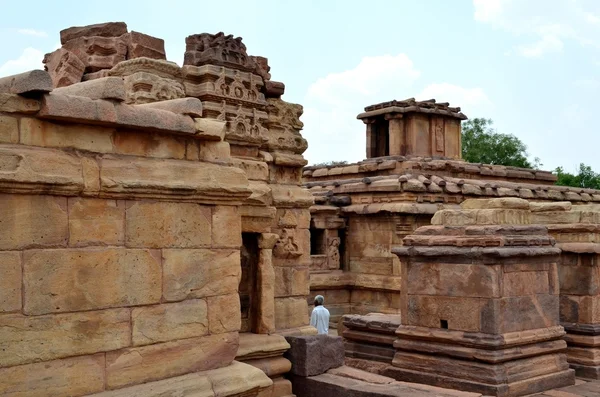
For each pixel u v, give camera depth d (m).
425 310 11.76
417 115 27.72
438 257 11.56
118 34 11.00
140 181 6.42
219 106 10.09
